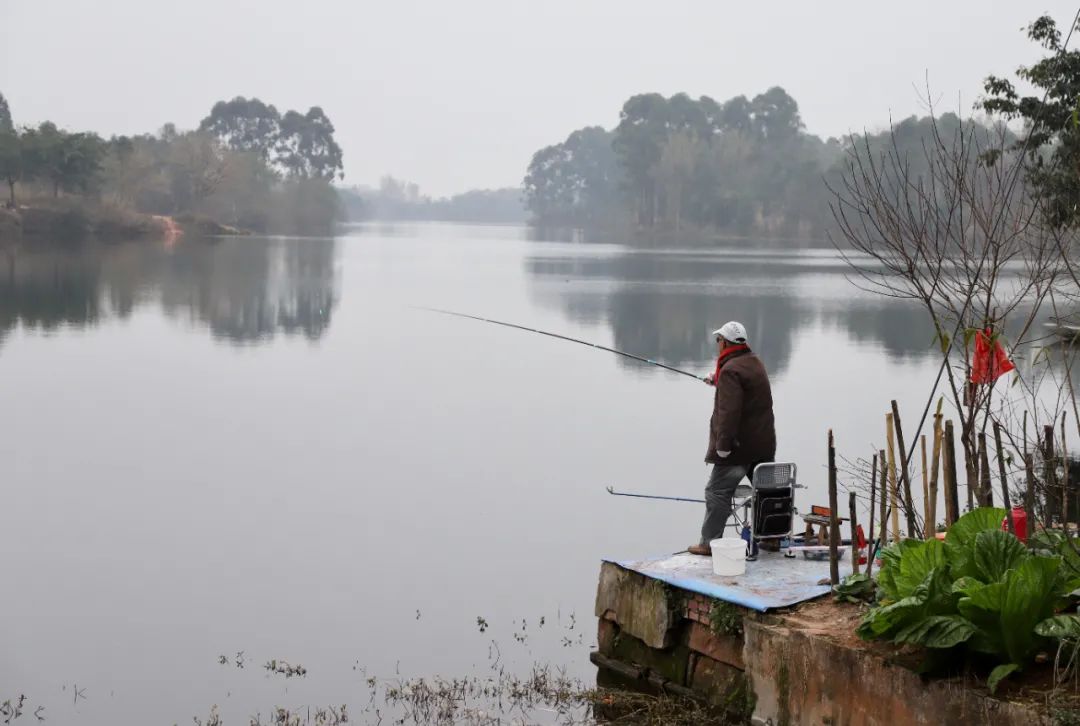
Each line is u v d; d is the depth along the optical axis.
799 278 58.62
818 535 7.55
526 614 8.73
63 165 86.75
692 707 6.53
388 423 17.17
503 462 14.41
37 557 10.24
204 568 9.93
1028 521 6.10
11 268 51.47
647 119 153.50
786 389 20.30
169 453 14.73
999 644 5.14
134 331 29.30
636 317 36.25
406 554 10.35
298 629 8.40
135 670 7.64
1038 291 7.24
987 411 6.51
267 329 30.89
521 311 37.97
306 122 170.12
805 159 138.00
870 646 5.54
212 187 122.06
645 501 12.38
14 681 7.44
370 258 75.88
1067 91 18.41
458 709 6.82
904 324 34.28
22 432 15.99
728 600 6.32
